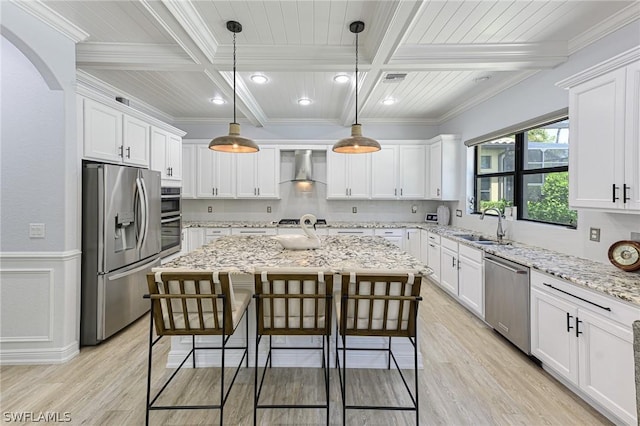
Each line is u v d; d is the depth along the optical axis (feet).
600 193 6.63
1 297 7.98
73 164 8.37
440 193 15.96
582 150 7.07
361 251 8.54
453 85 12.30
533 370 7.79
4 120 7.95
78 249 8.61
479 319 11.03
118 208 9.40
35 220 8.02
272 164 17.46
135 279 10.33
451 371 7.75
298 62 9.28
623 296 5.34
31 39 7.11
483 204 14.25
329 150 17.52
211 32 8.40
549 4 7.05
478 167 14.66
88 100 8.86
